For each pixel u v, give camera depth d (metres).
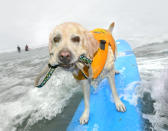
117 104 0.77
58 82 1.31
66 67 0.51
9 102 1.16
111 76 0.73
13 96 1.25
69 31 0.50
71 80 1.32
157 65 1.30
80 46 0.51
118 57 1.33
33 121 0.93
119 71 1.11
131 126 0.67
